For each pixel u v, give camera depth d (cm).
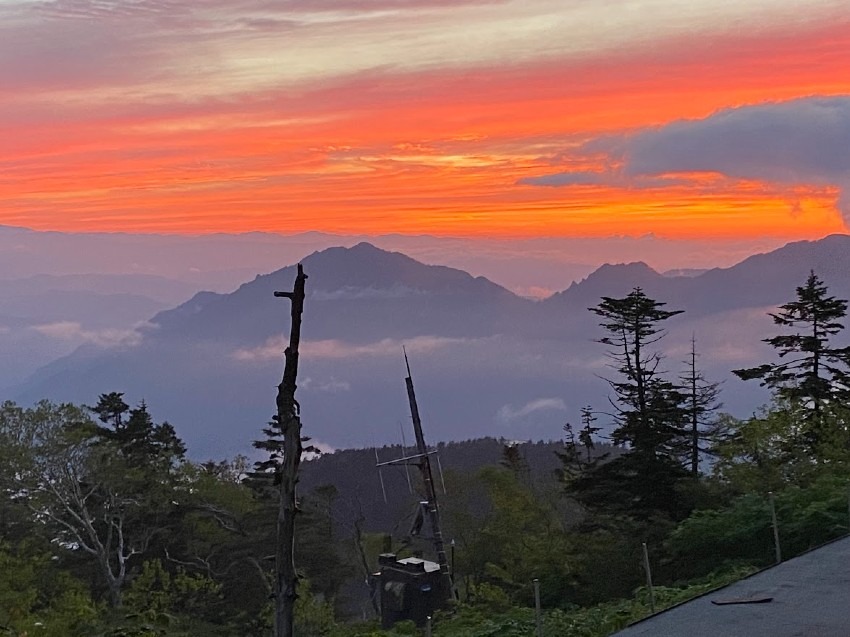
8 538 4616
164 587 3922
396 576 3139
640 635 813
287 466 1080
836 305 3441
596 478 3056
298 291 1094
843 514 1670
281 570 1070
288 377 1091
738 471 2958
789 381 3422
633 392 3262
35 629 1875
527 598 2403
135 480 4625
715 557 1884
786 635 770
